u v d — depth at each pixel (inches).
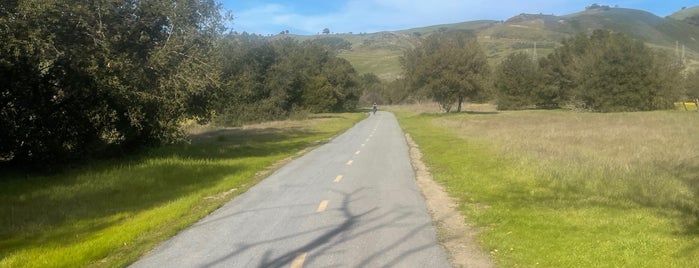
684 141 745.6
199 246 281.1
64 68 629.9
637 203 363.9
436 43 2615.7
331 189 469.1
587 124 1247.5
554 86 2859.3
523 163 561.9
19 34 567.8
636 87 2209.6
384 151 834.8
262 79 2069.4
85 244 287.6
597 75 2268.7
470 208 372.5
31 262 257.6
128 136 747.4
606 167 498.9
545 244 270.2
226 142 1072.2
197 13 812.0
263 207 390.3
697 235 275.4
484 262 245.8
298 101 2466.8
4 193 497.4
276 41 2544.3
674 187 399.2
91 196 473.4
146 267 245.1
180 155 780.6
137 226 329.4
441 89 2294.5
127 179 554.6
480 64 2321.6
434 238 291.1
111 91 654.5
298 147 960.3
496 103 3080.7
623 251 251.6
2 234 336.2
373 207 382.6
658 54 2316.7
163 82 740.7
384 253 261.9
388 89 4753.9
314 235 300.4
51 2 588.7
